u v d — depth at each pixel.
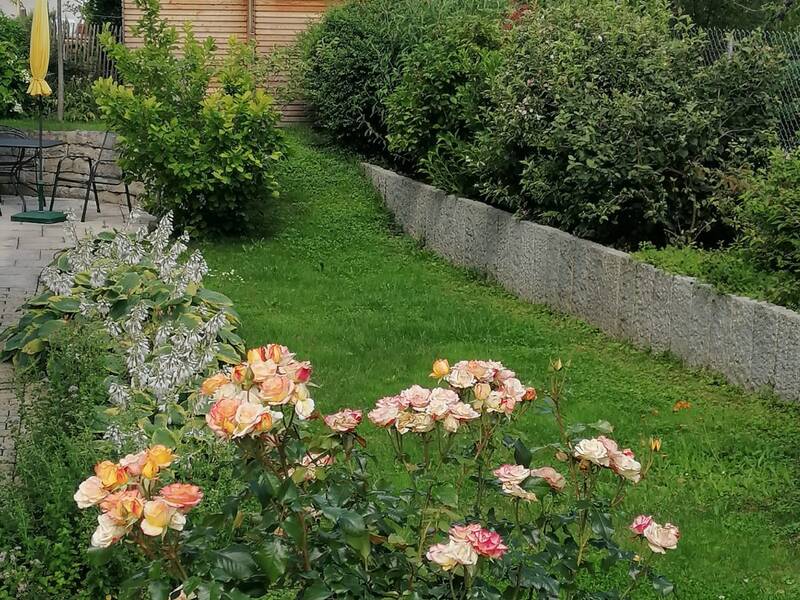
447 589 3.18
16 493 4.54
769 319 7.62
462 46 13.70
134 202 15.26
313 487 3.23
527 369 8.33
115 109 13.06
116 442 5.06
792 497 5.92
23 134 15.59
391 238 13.92
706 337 8.31
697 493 5.95
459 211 12.67
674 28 11.91
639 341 9.19
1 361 7.69
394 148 14.59
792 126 11.16
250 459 3.06
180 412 5.86
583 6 11.85
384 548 3.28
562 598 4.33
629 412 7.34
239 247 12.98
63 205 14.91
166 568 3.02
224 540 3.74
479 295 11.38
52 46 18.69
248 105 13.16
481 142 12.05
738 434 6.86
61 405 5.41
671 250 9.25
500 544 2.91
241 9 19.53
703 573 4.99
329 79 17.17
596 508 3.37
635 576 3.48
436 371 3.59
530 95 11.21
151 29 13.95
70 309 7.72
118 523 2.75
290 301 10.48
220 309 8.40
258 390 2.99
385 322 9.62
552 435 6.70
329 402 7.29
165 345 6.78
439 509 3.29
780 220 8.38
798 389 7.37
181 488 2.81
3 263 10.86
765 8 19.50
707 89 10.54
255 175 13.28
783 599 4.75
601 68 10.92
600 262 9.77
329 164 16.55
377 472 5.87
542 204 11.31
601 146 10.03
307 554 3.04
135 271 8.07
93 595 4.14
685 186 10.19
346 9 17.92
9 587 4.11
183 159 13.00
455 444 3.78
